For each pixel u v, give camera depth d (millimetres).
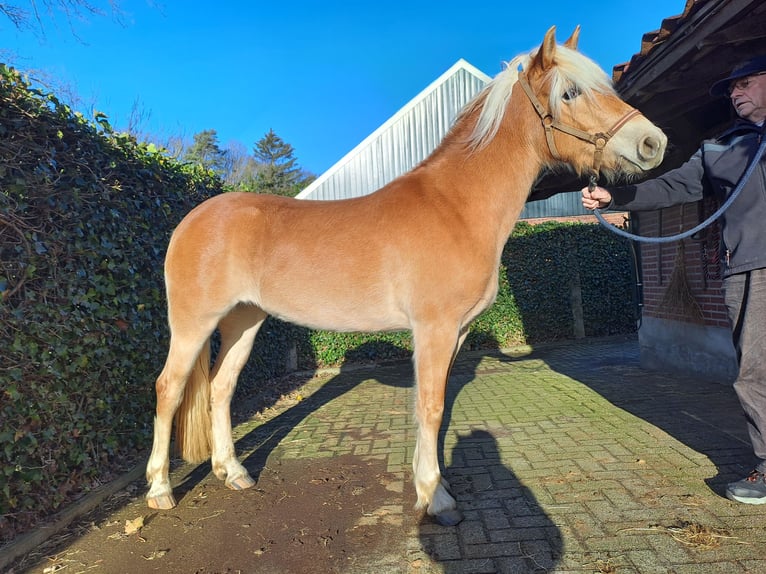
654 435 3361
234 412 4852
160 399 2662
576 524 2195
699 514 2219
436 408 2387
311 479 2951
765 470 2320
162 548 2205
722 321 4746
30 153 2477
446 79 12531
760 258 2223
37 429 2434
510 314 8750
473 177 2459
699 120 4527
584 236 9070
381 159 12477
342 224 2516
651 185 2443
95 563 2092
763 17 2709
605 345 8391
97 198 3004
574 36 2645
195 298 2609
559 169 2641
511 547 2043
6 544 2156
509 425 3848
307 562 2035
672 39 3016
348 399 5355
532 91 2432
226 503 2660
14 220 2340
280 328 6855
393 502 2564
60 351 2516
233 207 2707
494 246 2459
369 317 2523
